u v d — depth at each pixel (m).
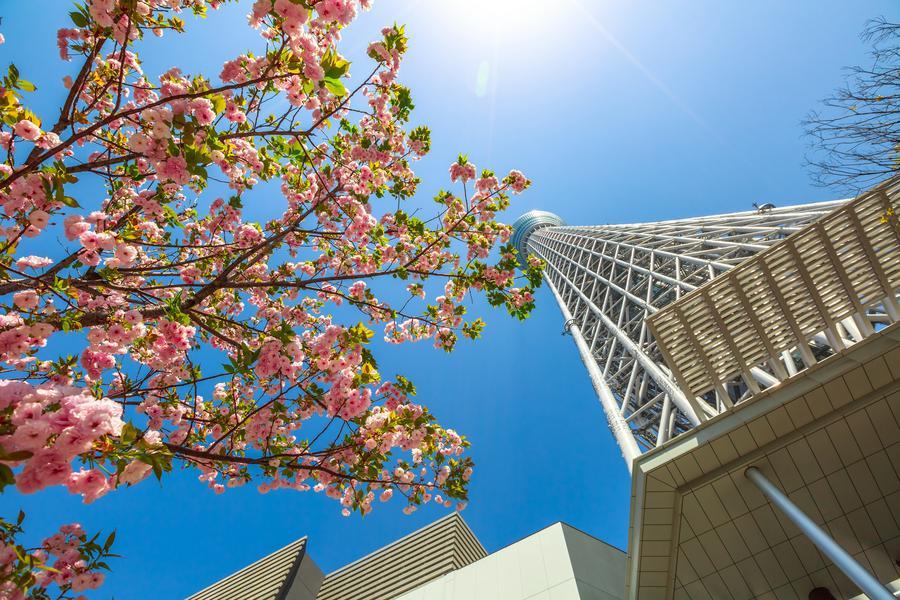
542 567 16.56
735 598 11.51
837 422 10.00
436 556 23.34
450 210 9.41
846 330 12.41
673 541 11.23
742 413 10.62
